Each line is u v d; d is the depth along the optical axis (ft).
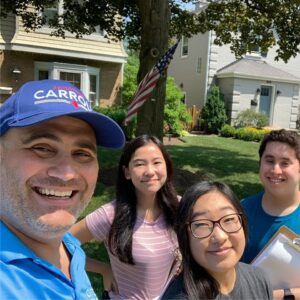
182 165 31.27
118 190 8.00
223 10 36.06
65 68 51.72
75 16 36.01
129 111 21.86
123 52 55.57
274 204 7.48
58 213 4.21
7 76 49.80
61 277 4.27
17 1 33.58
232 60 69.41
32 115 4.03
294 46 35.27
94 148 4.64
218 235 5.14
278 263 6.68
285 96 68.90
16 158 4.10
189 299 5.15
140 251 7.43
